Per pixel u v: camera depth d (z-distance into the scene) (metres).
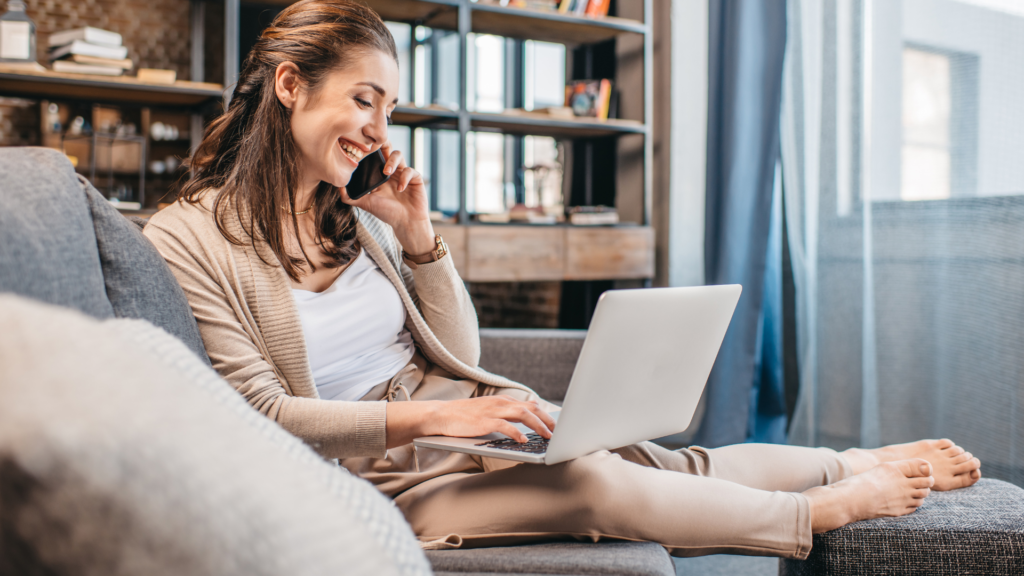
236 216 1.15
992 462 2.40
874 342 2.70
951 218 2.50
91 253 0.83
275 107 1.18
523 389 1.38
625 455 1.14
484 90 5.01
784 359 3.12
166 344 0.62
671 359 1.05
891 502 1.08
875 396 2.70
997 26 2.39
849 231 2.79
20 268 0.66
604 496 0.97
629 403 1.01
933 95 2.55
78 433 0.39
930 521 1.05
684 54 3.58
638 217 3.69
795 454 1.22
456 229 3.12
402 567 0.52
